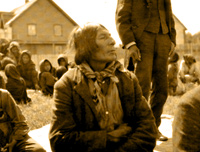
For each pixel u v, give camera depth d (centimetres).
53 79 1215
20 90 988
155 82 446
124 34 422
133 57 420
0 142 302
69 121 251
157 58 437
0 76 352
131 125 269
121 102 262
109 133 250
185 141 198
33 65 1428
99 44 253
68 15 5550
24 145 305
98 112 251
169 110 757
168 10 439
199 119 196
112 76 254
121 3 429
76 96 253
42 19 5431
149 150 263
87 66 256
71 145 249
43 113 757
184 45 4972
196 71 1362
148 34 426
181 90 1302
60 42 5531
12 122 307
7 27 5294
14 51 1733
